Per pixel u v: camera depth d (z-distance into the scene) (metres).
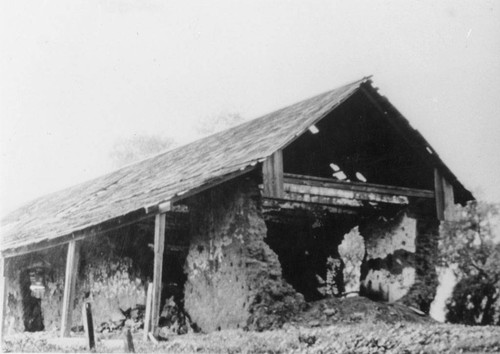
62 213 22.06
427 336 10.88
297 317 14.16
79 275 19.53
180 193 13.81
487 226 29.47
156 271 13.67
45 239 18.14
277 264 14.47
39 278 21.47
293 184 15.48
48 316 20.78
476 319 26.23
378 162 18.92
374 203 18.20
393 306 15.66
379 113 17.08
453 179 17.81
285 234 19.92
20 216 27.88
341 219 19.56
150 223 17.48
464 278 27.89
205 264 15.45
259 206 14.81
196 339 13.13
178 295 16.61
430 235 17.45
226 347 11.81
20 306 21.69
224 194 15.20
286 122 16.64
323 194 16.02
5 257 20.73
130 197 17.94
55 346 15.00
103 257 18.80
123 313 17.72
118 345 13.19
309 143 19.00
